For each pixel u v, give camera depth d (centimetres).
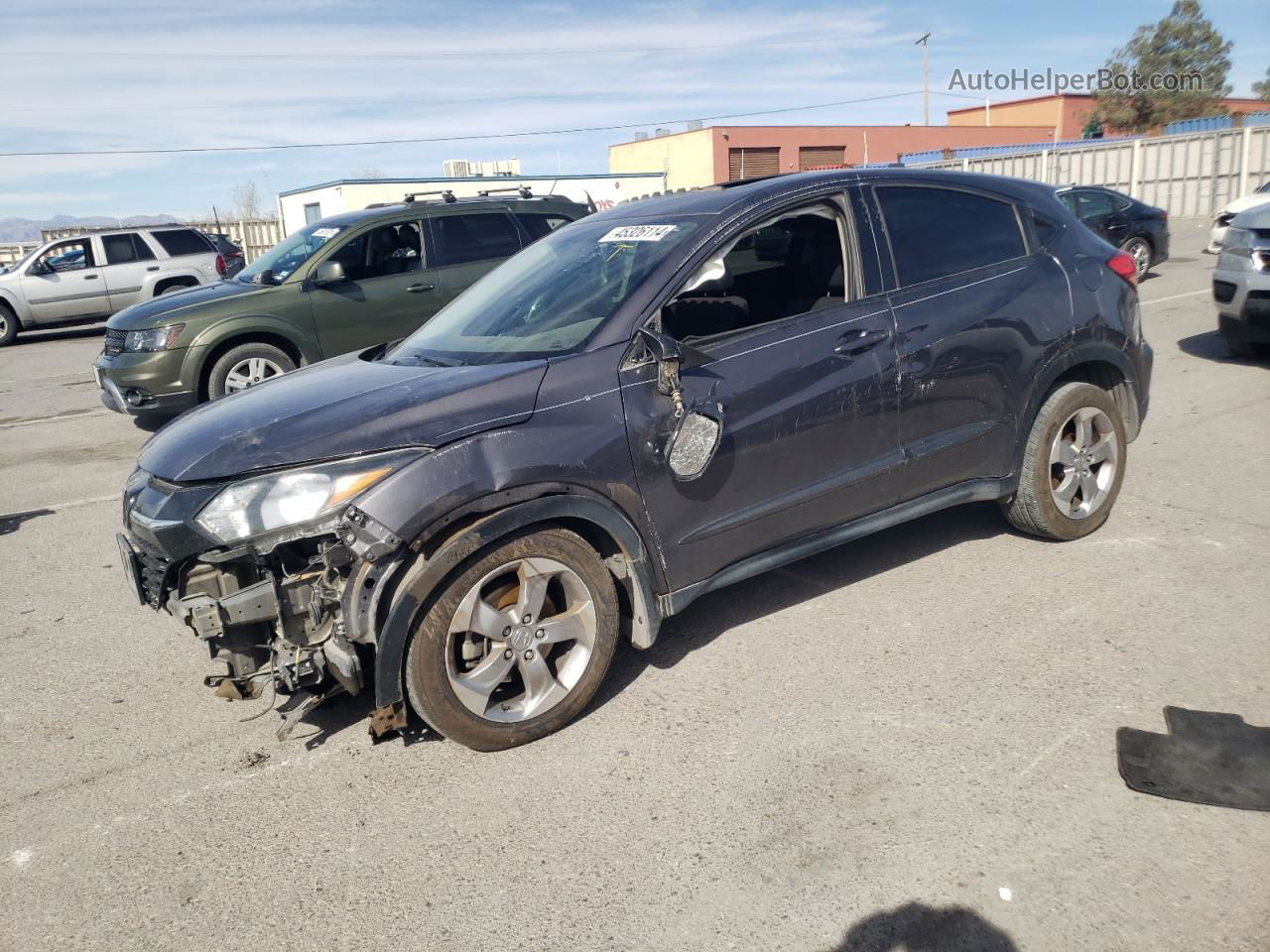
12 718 377
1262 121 3553
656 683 371
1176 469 589
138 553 329
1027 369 436
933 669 366
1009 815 279
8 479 768
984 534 500
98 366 866
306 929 254
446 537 311
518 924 251
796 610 426
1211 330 1054
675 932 245
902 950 233
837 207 400
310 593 315
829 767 309
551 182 3219
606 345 346
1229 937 230
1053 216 464
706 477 357
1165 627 386
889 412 396
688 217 389
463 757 331
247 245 3238
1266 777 289
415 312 885
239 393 394
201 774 331
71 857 291
